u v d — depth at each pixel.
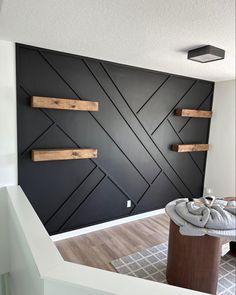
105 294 0.82
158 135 3.73
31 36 2.16
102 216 3.33
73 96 2.86
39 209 2.78
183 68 3.29
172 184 4.07
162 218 3.78
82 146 3.01
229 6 1.44
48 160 2.74
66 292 0.90
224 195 4.14
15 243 1.90
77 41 2.27
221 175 4.18
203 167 4.46
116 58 2.89
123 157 3.41
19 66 2.46
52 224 2.91
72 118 2.89
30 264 1.22
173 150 3.91
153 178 3.80
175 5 1.45
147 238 3.13
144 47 2.37
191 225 1.97
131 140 3.45
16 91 2.47
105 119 3.16
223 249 2.55
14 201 1.93
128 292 0.81
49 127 2.74
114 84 3.16
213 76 3.76
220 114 4.17
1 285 2.51
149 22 1.73
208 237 1.97
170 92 3.74
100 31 1.96
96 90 3.03
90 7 1.51
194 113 3.93
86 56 2.85
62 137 2.85
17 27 1.92
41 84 2.62
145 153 3.64
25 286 1.47
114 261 2.60
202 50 2.27
